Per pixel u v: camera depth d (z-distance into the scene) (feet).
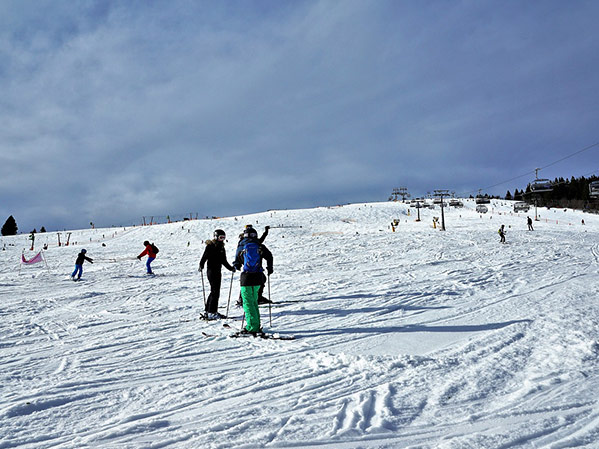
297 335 17.65
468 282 30.81
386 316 20.88
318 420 9.02
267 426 8.83
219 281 23.25
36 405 10.48
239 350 15.69
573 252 54.34
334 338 16.89
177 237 182.80
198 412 9.80
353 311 22.38
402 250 68.13
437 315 20.59
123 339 18.15
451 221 196.13
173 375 12.91
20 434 8.86
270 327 19.42
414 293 27.04
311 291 30.25
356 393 10.59
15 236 216.54
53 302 30.45
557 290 26.11
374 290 29.09
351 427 8.56
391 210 254.88
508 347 14.30
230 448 7.88
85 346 17.06
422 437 8.07
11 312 26.48
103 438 8.52
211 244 23.25
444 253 59.72
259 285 18.52
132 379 12.62
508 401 9.66
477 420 8.73
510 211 260.21
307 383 11.59
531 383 10.66
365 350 14.89
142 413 9.84
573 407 9.14
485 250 61.77
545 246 66.03
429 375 11.80
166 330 19.84
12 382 12.62
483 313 20.47
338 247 80.94
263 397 10.64
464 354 13.82
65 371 13.64
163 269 58.90
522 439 7.77
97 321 22.71
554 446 7.48
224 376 12.64
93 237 197.16
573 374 11.11
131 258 84.43
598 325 16.39
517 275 33.76
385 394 10.37
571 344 13.99
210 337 17.98
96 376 13.01
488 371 11.89
